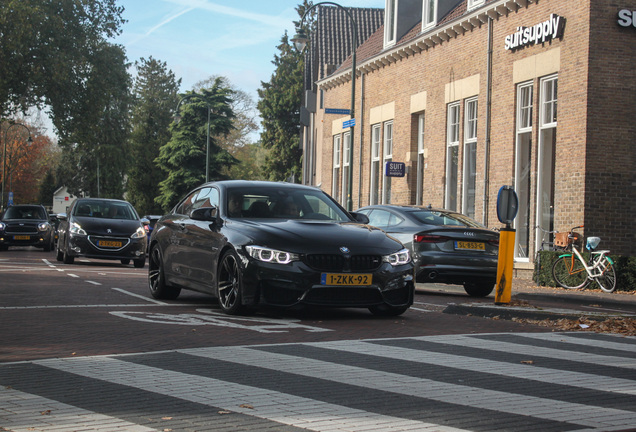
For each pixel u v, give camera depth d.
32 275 15.81
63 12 42.00
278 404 4.83
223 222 9.95
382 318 9.66
